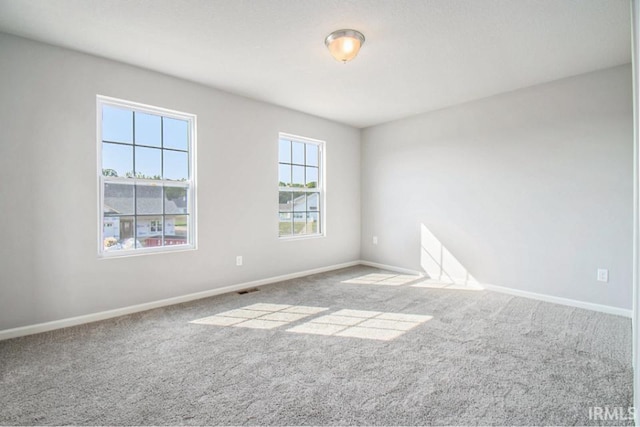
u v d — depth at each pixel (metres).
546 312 3.06
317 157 4.93
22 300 2.50
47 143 2.59
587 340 2.43
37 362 2.09
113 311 2.93
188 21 2.29
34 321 2.55
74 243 2.72
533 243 3.50
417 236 4.64
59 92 2.64
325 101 4.04
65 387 1.81
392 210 4.97
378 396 1.74
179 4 2.09
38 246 2.56
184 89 3.35
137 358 2.16
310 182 4.82
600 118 3.07
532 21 2.27
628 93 2.92
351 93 3.75
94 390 1.79
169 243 3.34
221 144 3.66
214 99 3.59
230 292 3.75
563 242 3.30
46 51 2.58
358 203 5.43
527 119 3.53
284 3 2.07
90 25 2.33
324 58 2.87
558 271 3.34
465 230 4.09
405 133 4.79
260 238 4.07
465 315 2.99
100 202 2.89
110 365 2.06
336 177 5.09
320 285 4.08
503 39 2.52
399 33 2.44
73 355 2.19
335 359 2.15
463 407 1.64
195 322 2.81
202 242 3.52
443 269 4.34
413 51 2.72
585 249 3.16
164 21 2.29
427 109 4.36
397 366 2.06
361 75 3.23
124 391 1.78
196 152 3.46
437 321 2.84
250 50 2.72
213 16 2.22
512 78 3.29
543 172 3.42
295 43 2.60
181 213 3.43
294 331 2.62
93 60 2.80
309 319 2.89
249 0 2.04
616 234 2.99
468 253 4.06
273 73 3.19
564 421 1.54
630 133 2.91
